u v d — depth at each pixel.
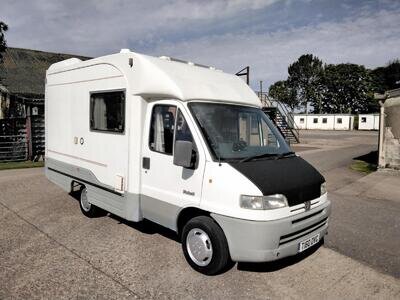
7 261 4.62
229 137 4.61
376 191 9.66
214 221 4.22
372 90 74.12
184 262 4.68
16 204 7.48
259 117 5.25
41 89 25.36
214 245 4.17
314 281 4.28
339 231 6.18
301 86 86.31
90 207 6.45
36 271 4.34
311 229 4.43
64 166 6.96
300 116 62.22
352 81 78.44
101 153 5.82
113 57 5.49
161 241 5.40
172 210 4.66
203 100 4.73
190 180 4.39
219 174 4.10
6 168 12.50
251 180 3.95
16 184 9.60
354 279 4.36
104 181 5.78
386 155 13.17
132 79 5.14
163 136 4.80
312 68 83.56
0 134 15.83
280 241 3.98
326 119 59.59
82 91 6.25
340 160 16.89
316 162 16.05
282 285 4.16
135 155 5.14
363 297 3.95
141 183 5.17
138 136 5.10
